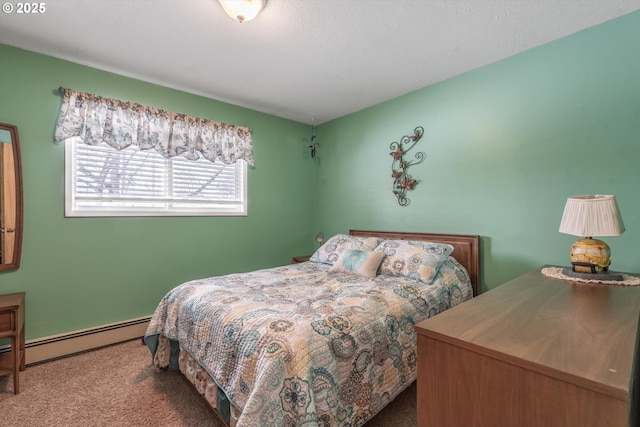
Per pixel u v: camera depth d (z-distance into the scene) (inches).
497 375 31.3
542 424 28.5
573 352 30.6
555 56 81.0
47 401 66.6
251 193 132.1
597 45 74.6
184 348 66.6
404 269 86.6
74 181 92.1
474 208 97.6
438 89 106.4
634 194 70.1
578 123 77.6
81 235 92.2
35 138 84.4
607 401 24.9
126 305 100.4
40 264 85.5
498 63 91.8
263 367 44.3
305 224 152.6
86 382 74.2
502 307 45.1
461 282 87.7
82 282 92.4
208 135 115.7
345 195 141.0
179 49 83.7
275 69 96.0
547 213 83.0
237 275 90.0
